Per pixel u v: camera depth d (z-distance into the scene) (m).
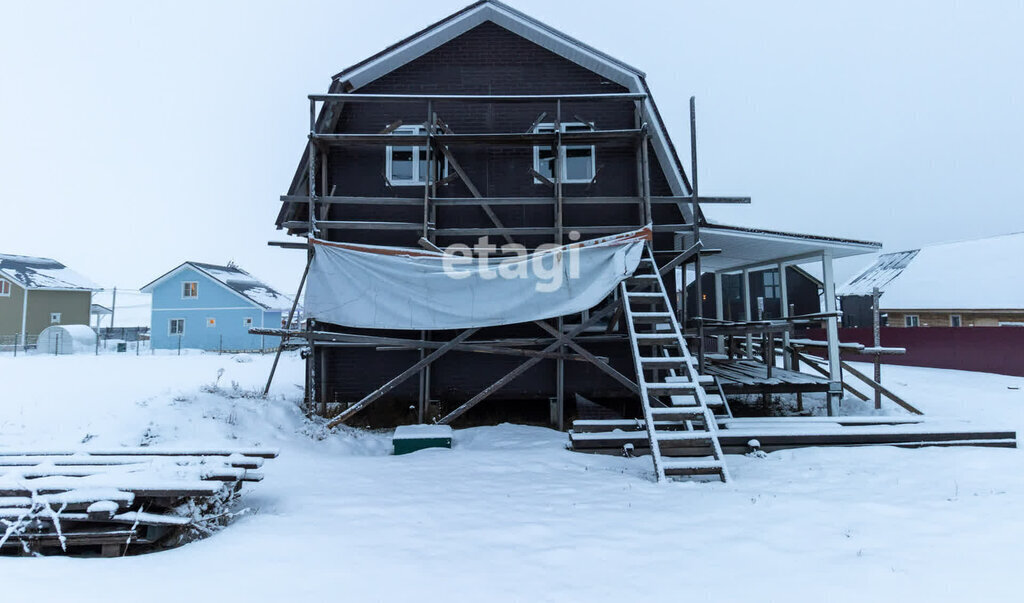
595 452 7.61
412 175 10.70
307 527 4.68
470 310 8.98
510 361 10.38
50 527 4.55
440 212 10.56
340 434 8.78
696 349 10.37
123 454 5.39
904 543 4.21
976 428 7.82
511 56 10.99
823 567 3.79
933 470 6.50
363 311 9.16
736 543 4.24
